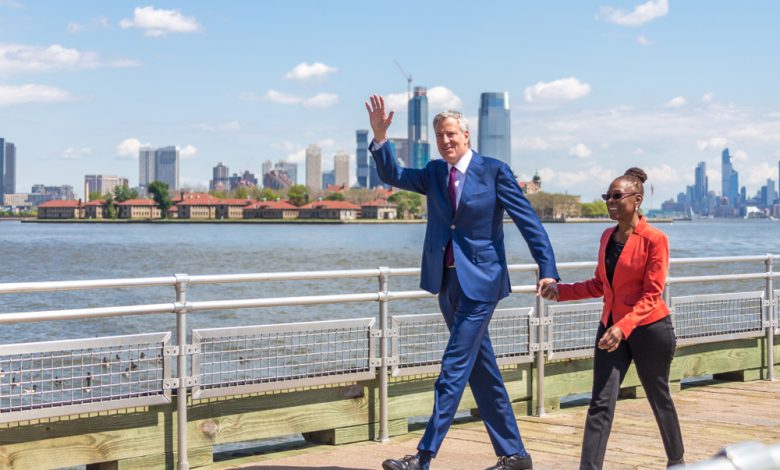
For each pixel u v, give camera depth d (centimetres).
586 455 462
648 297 454
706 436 639
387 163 507
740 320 862
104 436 513
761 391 823
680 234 18050
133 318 2748
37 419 491
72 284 484
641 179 473
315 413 597
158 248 10325
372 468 546
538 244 490
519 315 691
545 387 721
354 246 11075
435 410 488
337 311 2930
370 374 612
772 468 153
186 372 538
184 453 533
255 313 2877
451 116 500
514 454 528
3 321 463
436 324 647
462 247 496
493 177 496
